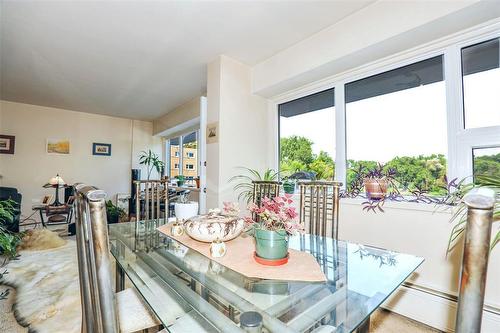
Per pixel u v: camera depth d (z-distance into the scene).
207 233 1.29
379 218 2.01
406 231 1.86
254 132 3.11
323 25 2.27
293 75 2.59
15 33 2.41
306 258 1.18
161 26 2.29
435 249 1.74
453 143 1.82
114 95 4.29
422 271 1.80
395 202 1.92
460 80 1.82
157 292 1.07
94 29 2.34
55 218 4.22
